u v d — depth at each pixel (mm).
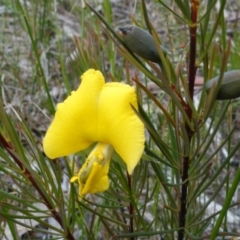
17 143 155
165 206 172
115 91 139
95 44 219
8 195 159
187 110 146
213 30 138
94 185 143
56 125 146
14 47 422
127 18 470
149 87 357
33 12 411
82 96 142
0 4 484
